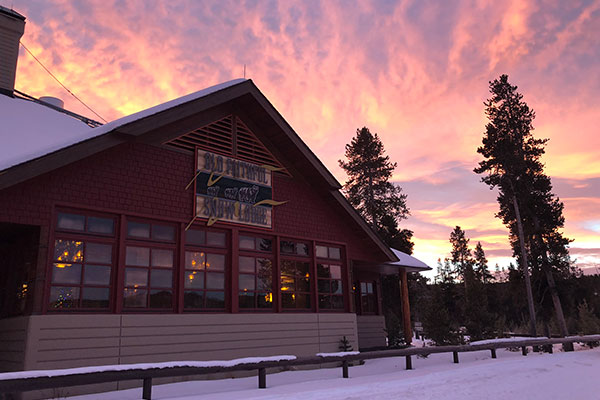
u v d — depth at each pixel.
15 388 6.09
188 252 12.48
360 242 17.83
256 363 9.35
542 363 13.83
